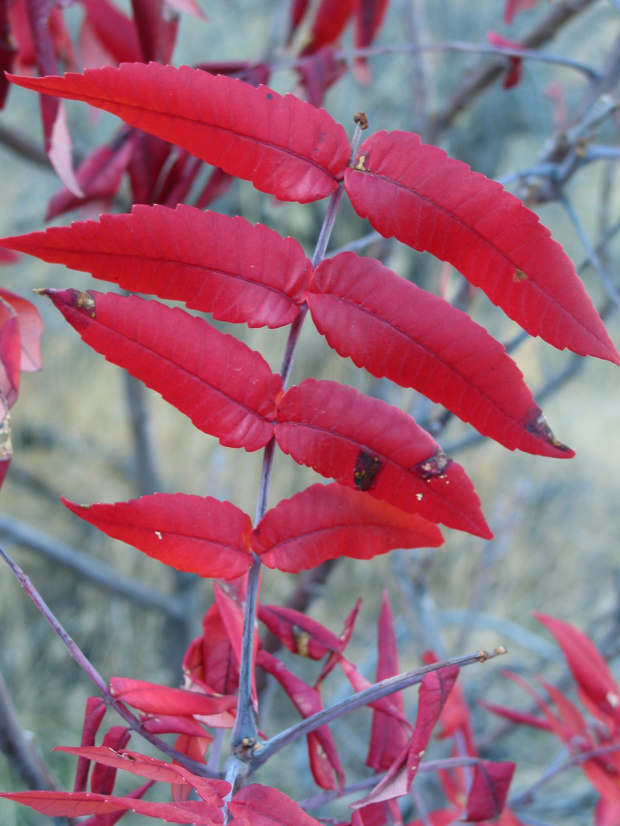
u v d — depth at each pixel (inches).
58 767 83.1
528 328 18.0
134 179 23.4
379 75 87.5
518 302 18.0
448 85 87.7
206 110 17.8
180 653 64.2
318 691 20.3
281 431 18.2
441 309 17.9
